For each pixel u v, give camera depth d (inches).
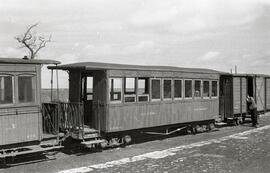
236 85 964.0
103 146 601.9
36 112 515.5
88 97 647.8
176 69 756.0
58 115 551.2
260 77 1080.8
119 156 565.6
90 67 578.2
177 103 743.1
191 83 781.9
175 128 805.9
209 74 837.2
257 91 1063.0
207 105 833.5
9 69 487.5
